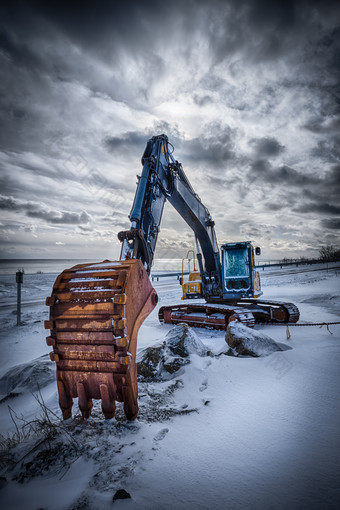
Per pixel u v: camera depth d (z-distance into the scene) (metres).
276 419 3.24
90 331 3.09
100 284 3.18
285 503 2.04
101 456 2.60
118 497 2.08
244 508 2.01
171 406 3.74
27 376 5.36
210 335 8.74
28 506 2.09
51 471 2.46
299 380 4.30
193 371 4.73
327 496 2.09
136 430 3.02
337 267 46.41
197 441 2.87
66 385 3.30
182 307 10.63
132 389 3.11
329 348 5.96
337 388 3.98
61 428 3.10
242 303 11.45
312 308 12.92
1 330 10.72
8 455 2.76
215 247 10.05
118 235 4.82
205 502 2.07
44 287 28.31
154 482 2.28
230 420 3.28
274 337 7.32
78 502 2.08
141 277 3.49
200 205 8.70
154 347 5.23
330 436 2.86
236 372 4.68
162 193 6.45
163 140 6.55
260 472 2.38
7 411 4.39
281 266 55.31
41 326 11.07
